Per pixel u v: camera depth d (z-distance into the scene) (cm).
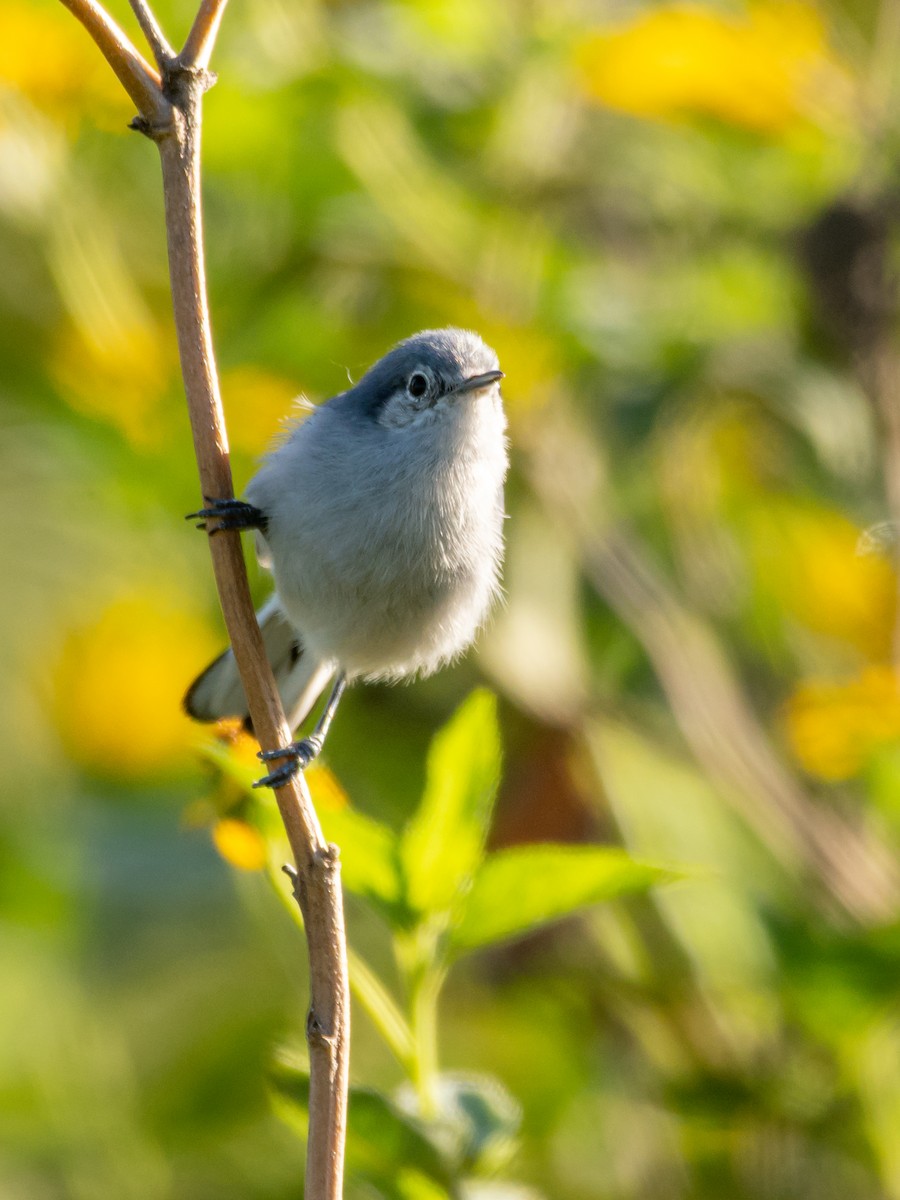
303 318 341
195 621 342
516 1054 339
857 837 339
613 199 343
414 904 327
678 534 342
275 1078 328
